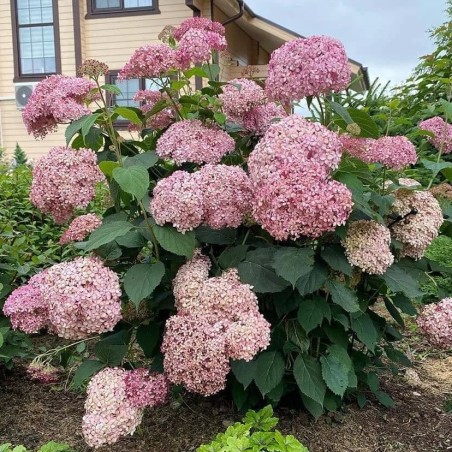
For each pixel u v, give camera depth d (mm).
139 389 1772
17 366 2914
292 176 1618
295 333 2018
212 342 1684
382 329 2346
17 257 2775
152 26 9273
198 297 1771
